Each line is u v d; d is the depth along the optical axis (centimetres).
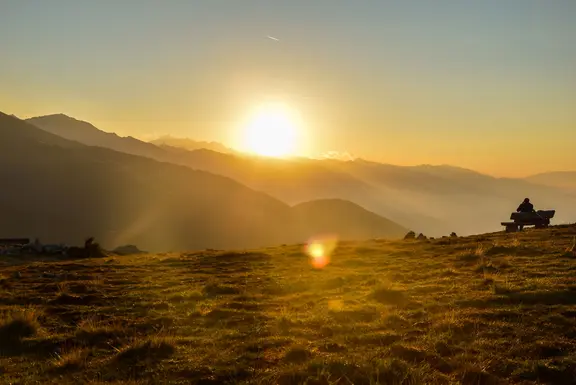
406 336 1178
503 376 930
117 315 1591
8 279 2523
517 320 1230
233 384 941
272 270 2591
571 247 2348
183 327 1388
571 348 1029
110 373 1027
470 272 1997
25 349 1251
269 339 1211
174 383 957
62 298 1875
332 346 1134
